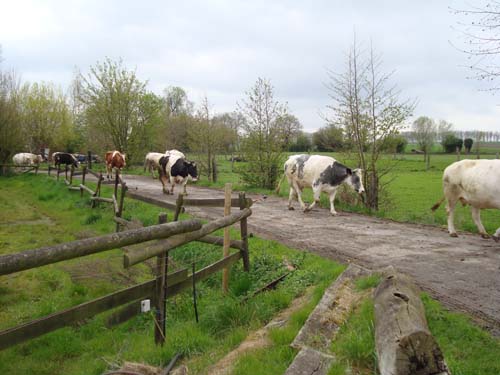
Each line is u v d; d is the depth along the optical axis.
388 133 13.43
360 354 3.83
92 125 31.72
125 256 4.26
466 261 7.36
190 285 5.59
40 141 43.44
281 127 18.83
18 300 7.00
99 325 5.96
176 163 16.72
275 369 3.91
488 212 14.51
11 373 4.82
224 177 26.02
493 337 4.39
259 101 18.70
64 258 3.66
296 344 4.22
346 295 5.21
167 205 8.64
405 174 33.91
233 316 5.52
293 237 9.39
